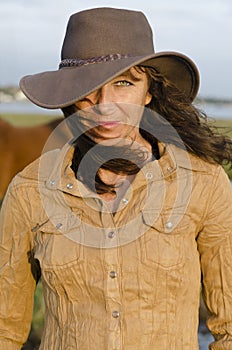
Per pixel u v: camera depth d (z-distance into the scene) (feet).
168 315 6.91
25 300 7.96
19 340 8.04
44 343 7.34
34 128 27.84
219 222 7.18
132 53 6.95
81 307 7.05
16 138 27.40
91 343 6.91
